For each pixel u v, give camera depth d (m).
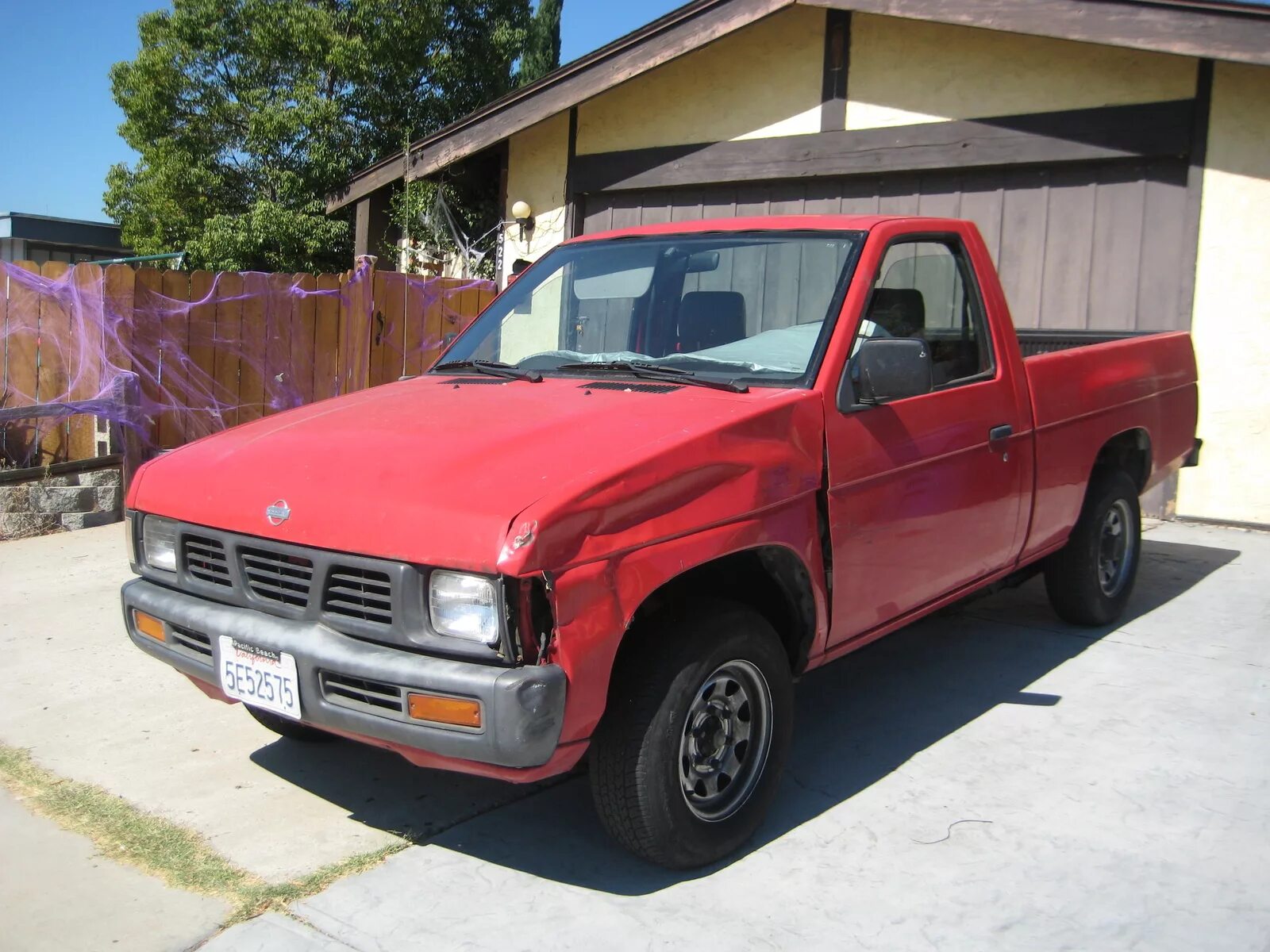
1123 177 8.12
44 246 27.73
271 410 9.42
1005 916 3.01
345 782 3.87
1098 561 5.30
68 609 5.84
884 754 4.06
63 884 3.18
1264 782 3.81
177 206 19.91
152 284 8.48
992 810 3.62
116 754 4.09
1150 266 8.02
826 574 3.49
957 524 4.09
